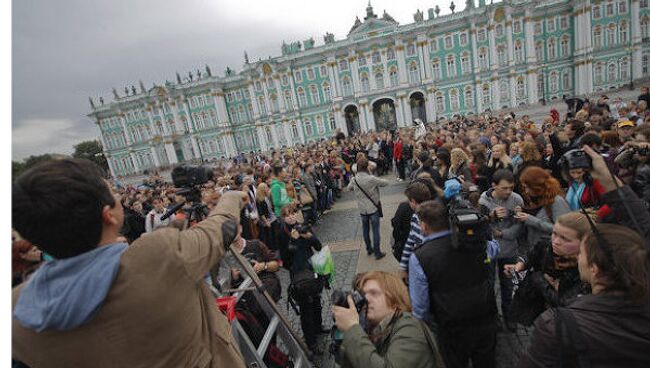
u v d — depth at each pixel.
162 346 1.06
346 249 7.08
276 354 2.61
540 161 4.59
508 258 3.56
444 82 49.06
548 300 2.46
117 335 1.01
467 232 2.20
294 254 3.90
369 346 1.78
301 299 3.80
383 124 53.44
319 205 10.75
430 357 1.81
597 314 1.33
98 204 1.04
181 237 1.17
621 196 2.22
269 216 7.52
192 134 59.09
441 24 47.38
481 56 47.31
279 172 7.48
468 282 2.35
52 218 0.94
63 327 0.94
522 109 43.69
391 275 2.09
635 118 8.30
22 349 1.02
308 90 54.00
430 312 2.56
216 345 1.33
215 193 4.43
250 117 58.72
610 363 1.27
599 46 44.97
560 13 45.41
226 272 2.94
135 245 1.09
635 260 1.31
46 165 1.00
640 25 43.72
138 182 50.97
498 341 3.58
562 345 1.33
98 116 61.81
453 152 5.85
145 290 1.02
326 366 3.63
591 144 4.25
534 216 3.32
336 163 13.61
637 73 44.47
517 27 45.84
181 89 57.69
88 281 0.96
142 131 60.94
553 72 47.19
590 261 1.46
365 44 49.44
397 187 12.57
